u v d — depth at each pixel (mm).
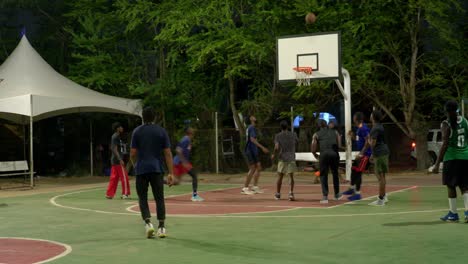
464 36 29344
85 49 33500
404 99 28250
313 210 13016
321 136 14453
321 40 20578
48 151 32281
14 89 23578
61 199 16828
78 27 34094
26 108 21828
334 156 14398
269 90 30688
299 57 20859
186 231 10195
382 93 29938
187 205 14547
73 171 30375
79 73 31234
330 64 20438
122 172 16875
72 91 24844
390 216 11680
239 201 15422
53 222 11758
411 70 28141
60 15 34156
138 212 13281
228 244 8828
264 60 28016
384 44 27641
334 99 30297
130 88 29531
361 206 13641
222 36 28141
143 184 9570
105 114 31172
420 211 12422
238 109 31484
